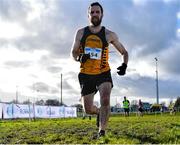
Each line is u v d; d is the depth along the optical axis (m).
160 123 16.31
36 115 45.66
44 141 9.49
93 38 8.94
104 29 9.04
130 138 9.34
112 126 13.97
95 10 8.88
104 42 8.96
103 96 8.80
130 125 14.70
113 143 8.32
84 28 9.04
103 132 9.00
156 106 72.12
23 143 9.23
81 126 14.62
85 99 9.11
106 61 8.97
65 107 54.91
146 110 76.81
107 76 8.90
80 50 9.06
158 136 9.89
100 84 8.87
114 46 9.24
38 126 15.61
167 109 79.31
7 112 39.94
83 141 8.85
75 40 9.04
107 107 8.88
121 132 11.12
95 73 8.86
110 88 8.90
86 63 8.88
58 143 8.90
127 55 9.26
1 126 16.64
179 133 10.81
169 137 9.66
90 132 11.25
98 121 9.73
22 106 42.50
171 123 16.20
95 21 8.90
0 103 38.91
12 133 11.81
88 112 9.41
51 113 50.06
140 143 8.52
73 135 10.45
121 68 9.22
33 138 10.07
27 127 15.07
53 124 17.48
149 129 12.30
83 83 8.96
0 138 10.41
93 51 8.88
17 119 40.91
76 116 59.28
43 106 47.62
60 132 11.72
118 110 84.62
